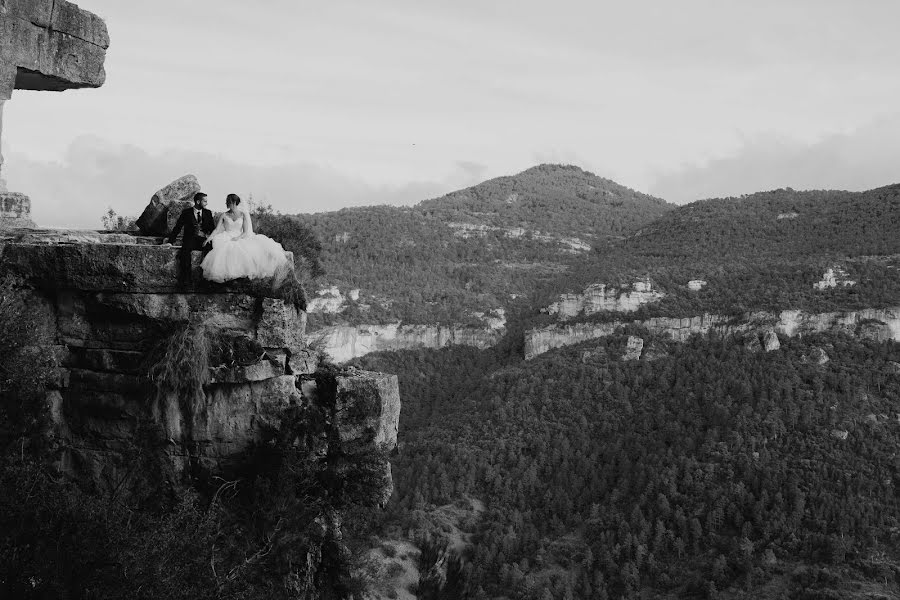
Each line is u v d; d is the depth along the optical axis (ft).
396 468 314.76
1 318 35.65
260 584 35.58
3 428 35.27
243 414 37.86
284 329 38.29
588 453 309.83
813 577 203.92
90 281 38.14
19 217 54.70
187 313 37.81
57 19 53.16
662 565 227.40
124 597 26.91
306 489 38.93
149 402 37.45
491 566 232.32
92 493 36.40
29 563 27.63
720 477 259.19
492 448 319.47
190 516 32.73
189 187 55.47
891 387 290.15
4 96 50.21
